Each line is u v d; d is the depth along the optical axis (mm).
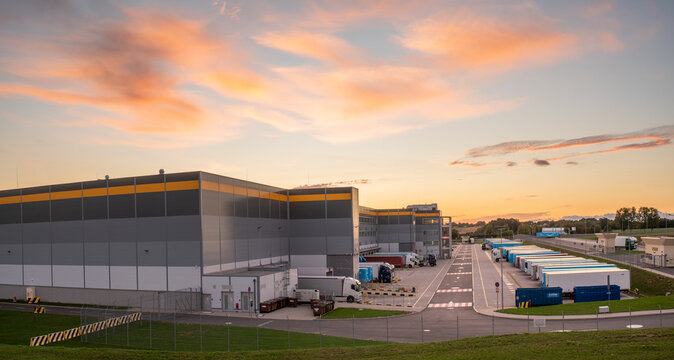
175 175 58281
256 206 71062
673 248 79812
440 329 42531
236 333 42094
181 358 30047
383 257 113750
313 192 82562
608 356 25562
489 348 29125
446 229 164500
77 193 63938
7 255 68812
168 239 57875
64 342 38969
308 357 29344
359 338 39500
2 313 55156
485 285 75875
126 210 60562
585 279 62250
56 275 64625
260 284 54250
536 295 55344
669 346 26984
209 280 55781
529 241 189750
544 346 28531
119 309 57000
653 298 51531
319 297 61844
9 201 69188
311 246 81812
